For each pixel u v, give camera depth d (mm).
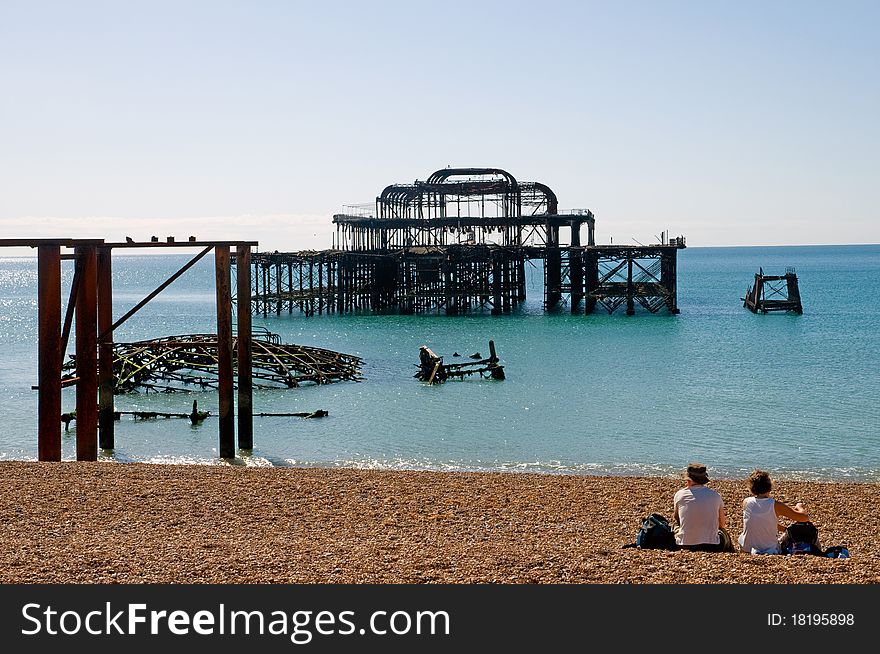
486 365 53312
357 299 106875
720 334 70938
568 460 28531
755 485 13891
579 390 43750
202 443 31234
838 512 18797
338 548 14383
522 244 91938
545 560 13461
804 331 73000
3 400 41938
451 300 96938
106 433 29234
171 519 16406
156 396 43344
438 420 35875
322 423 35250
